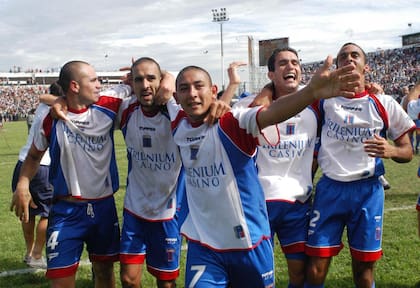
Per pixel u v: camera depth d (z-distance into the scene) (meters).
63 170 4.25
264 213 3.58
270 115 3.07
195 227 3.54
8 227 8.07
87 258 6.46
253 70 27.19
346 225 4.34
